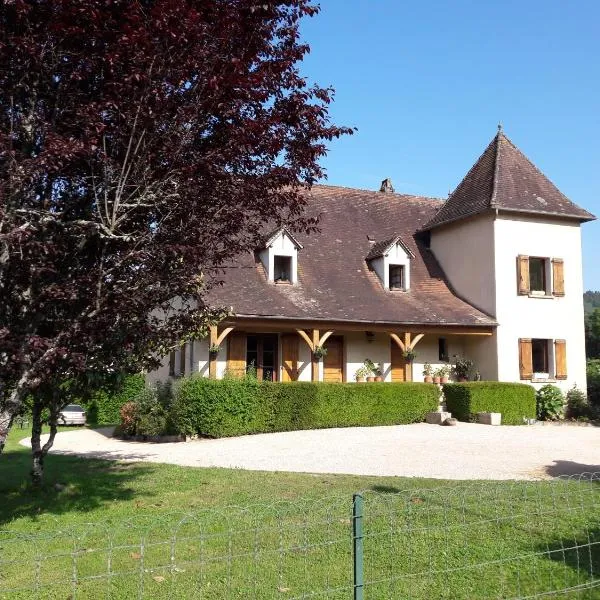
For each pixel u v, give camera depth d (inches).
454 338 893.8
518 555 226.5
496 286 849.5
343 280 850.1
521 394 786.2
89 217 265.1
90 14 221.3
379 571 212.5
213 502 313.1
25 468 440.8
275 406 667.4
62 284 242.7
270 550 230.2
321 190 998.4
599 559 224.5
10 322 252.8
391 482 358.0
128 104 234.7
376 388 722.2
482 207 862.5
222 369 762.8
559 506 286.7
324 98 275.3
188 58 235.5
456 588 199.2
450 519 267.9
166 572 211.6
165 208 259.4
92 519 285.9
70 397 338.6
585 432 677.9
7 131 232.8
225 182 259.3
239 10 246.2
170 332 308.0
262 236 307.3
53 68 233.6
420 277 919.7
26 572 213.9
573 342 890.7
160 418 662.5
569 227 908.0
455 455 487.2
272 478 374.0
